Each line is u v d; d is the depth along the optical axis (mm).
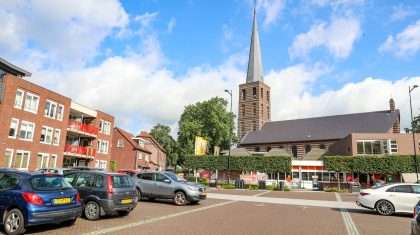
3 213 8422
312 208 17062
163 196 16234
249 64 84812
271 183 43094
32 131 28297
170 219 11523
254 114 79875
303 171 45125
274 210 15703
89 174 11414
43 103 29688
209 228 10055
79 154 35125
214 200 19766
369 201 14570
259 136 74812
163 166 75562
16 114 26500
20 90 27062
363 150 42844
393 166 37156
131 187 11812
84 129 35875
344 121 65438
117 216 11781
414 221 6238
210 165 48250
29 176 8766
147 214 12555
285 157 43938
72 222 9891
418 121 65062
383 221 12523
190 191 15922
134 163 50875
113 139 52344
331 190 35156
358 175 40188
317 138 64688
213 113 57062
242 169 46031
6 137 25422
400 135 42031
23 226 8133
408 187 14203
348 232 10109
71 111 35688
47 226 9422
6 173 9016
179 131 59688
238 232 9594
